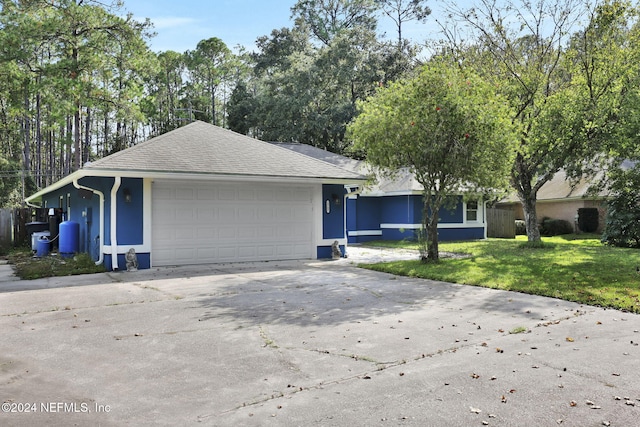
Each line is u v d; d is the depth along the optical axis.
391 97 10.98
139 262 11.63
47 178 42.44
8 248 17.11
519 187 15.85
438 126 10.37
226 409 3.62
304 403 3.71
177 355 4.93
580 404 3.62
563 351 4.91
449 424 3.33
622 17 13.48
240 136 15.08
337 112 33.06
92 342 5.40
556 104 13.53
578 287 8.27
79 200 14.77
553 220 23.06
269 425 3.35
